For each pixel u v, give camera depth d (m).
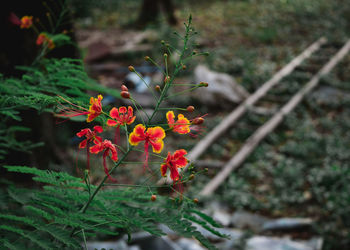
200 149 6.96
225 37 14.14
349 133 8.17
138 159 6.26
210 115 8.59
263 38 13.89
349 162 6.99
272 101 9.45
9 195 1.58
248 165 6.85
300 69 11.42
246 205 5.80
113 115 1.44
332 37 14.24
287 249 4.68
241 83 10.30
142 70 10.24
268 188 6.32
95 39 12.66
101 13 15.71
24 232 1.38
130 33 13.70
